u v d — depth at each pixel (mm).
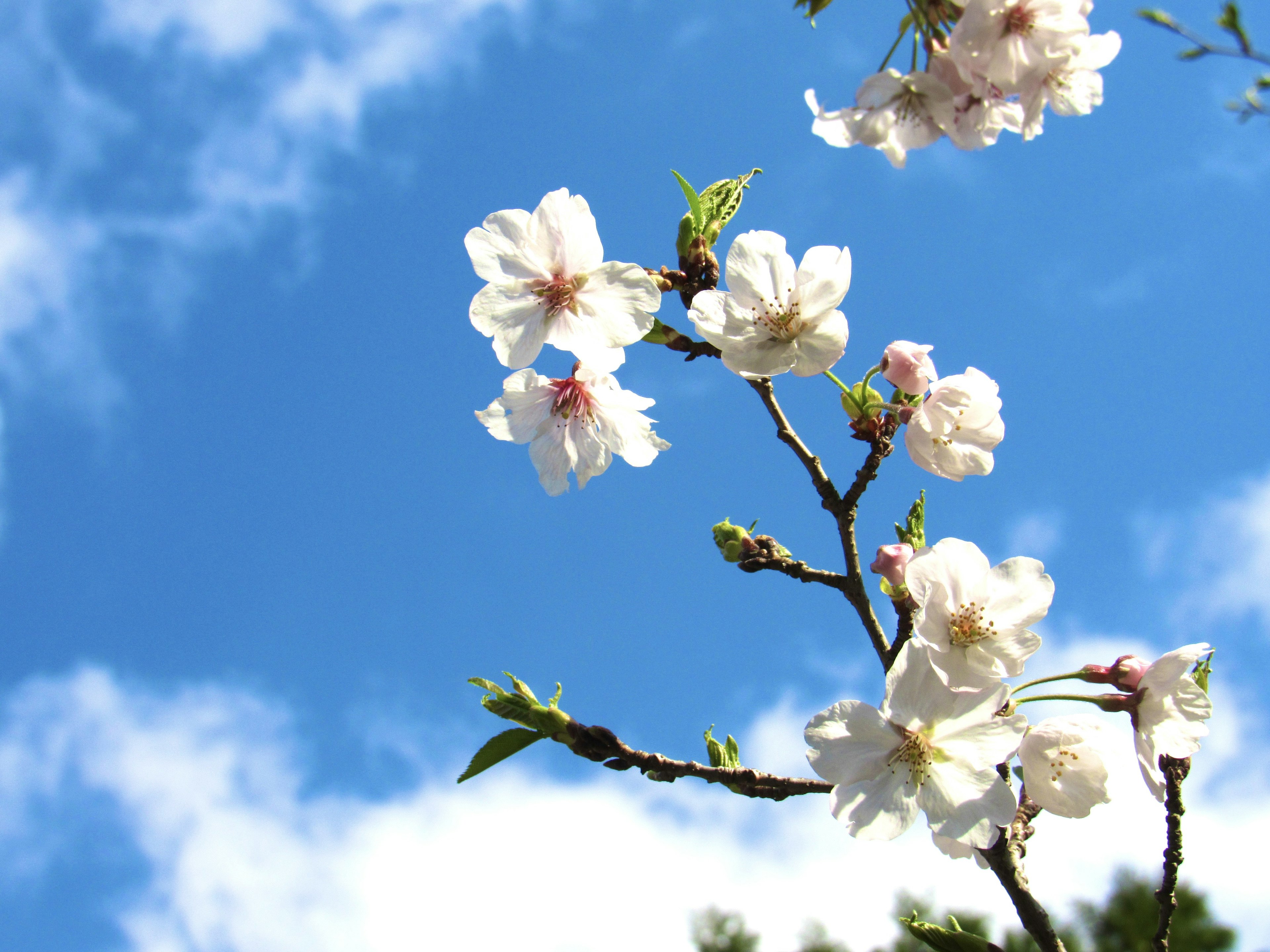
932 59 444
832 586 465
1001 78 436
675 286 483
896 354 469
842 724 448
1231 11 450
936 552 450
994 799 439
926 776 445
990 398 467
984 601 449
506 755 453
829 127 446
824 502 465
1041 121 443
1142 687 460
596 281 480
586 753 450
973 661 445
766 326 468
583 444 503
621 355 485
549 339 483
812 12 447
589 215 483
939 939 453
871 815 443
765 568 467
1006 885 446
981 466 468
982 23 433
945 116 442
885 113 445
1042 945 441
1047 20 434
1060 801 452
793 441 467
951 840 448
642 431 503
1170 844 452
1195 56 456
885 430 471
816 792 454
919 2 442
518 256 485
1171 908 450
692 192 484
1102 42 451
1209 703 457
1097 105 450
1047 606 448
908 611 462
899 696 443
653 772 452
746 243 470
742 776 453
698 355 483
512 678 457
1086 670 465
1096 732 456
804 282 468
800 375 465
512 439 505
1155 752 457
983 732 444
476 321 484
